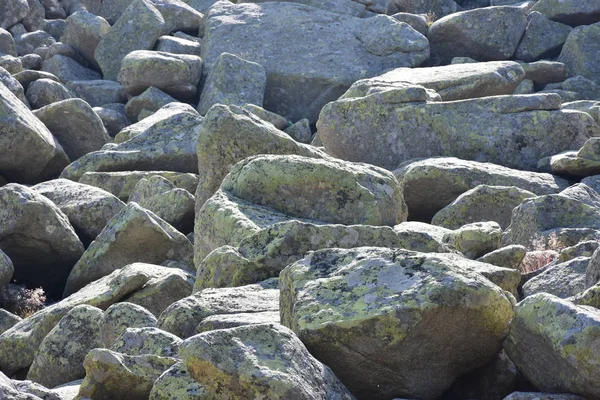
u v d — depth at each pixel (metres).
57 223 18.41
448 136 21.61
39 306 17.59
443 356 8.73
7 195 18.23
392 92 21.97
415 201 18.78
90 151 26.69
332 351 8.65
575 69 30.78
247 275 12.33
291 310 9.24
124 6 38.62
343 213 14.95
